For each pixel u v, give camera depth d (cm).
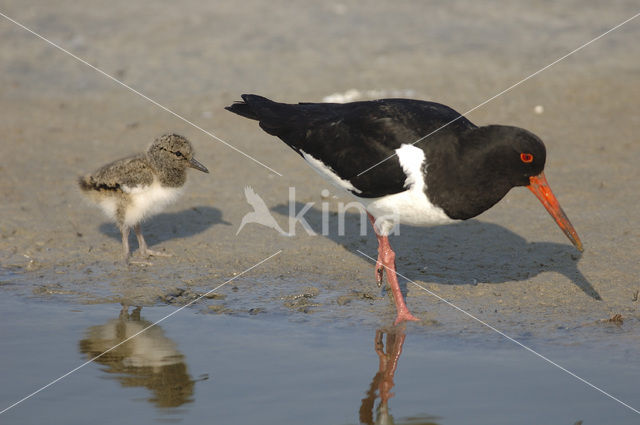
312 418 791
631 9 2681
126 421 789
